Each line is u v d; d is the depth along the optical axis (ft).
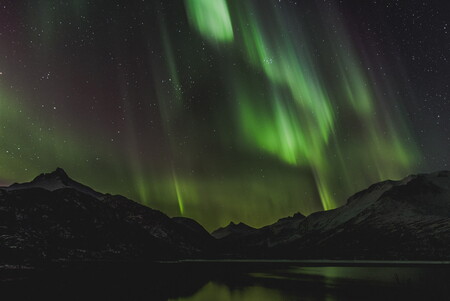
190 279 255.09
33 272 294.66
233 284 218.38
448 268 316.81
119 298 158.30
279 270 351.87
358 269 335.88
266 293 173.88
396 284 195.31
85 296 161.99
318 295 161.68
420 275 245.65
